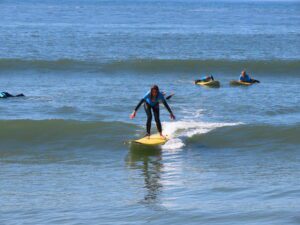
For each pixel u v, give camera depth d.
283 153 34.00
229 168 30.61
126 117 43.00
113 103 48.47
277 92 56.12
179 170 30.30
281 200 23.53
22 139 36.59
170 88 58.56
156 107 35.69
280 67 76.06
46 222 21.50
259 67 76.06
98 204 24.03
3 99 49.62
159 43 99.25
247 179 28.02
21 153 34.34
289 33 128.50
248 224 20.12
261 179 27.98
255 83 62.19
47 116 43.12
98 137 37.00
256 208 22.17
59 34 111.56
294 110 46.66
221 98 52.16
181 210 22.36
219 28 141.50
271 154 33.81
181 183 27.50
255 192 25.16
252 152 34.25
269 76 71.50
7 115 43.22
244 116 44.06
